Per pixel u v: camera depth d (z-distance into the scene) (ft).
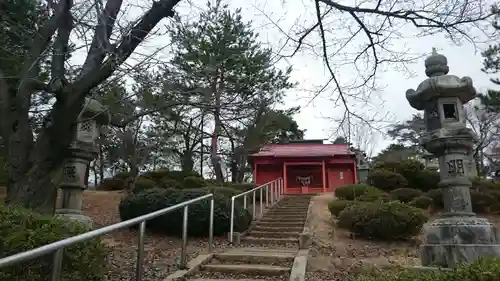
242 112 37.60
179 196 32.30
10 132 18.58
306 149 83.71
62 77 17.39
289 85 55.11
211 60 32.86
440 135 20.04
